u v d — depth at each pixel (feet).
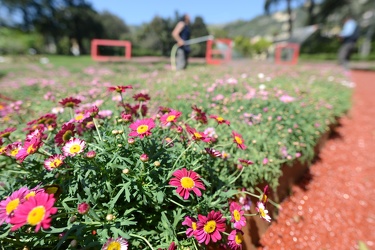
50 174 4.21
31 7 118.21
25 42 84.07
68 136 4.60
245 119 8.24
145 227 4.21
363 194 8.46
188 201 4.43
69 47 129.18
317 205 7.76
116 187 4.05
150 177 4.12
